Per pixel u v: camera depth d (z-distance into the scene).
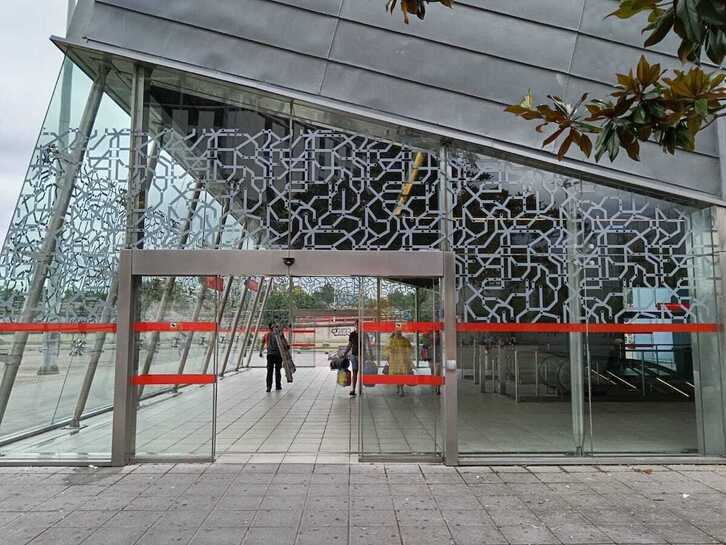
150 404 7.01
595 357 7.05
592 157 7.23
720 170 7.18
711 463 6.79
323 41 7.48
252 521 4.88
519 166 7.32
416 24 7.50
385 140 7.39
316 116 7.44
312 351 22.08
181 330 7.11
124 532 4.64
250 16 7.50
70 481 6.06
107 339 6.95
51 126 7.23
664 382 7.04
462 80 7.41
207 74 7.36
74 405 6.89
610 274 7.14
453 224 7.23
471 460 6.76
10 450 6.93
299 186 7.31
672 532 4.65
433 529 4.72
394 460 6.91
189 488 5.81
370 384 7.07
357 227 7.24
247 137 7.38
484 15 7.52
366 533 4.64
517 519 4.95
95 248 7.10
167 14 7.45
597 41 7.44
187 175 7.29
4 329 7.02
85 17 7.41
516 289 7.10
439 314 7.09
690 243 7.18
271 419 10.17
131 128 7.33
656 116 2.94
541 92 7.39
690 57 2.79
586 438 6.99
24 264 7.07
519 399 6.98
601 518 4.97
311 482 6.02
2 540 4.47
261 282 22.12
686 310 7.09
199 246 7.18
